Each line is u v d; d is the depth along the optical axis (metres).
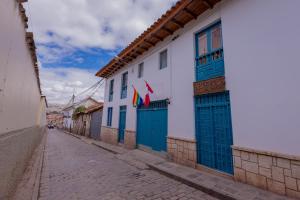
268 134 4.36
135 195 4.43
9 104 3.14
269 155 4.26
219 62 5.91
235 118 5.14
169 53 8.27
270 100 4.41
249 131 4.76
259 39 4.80
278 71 4.32
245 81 5.02
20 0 3.14
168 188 4.89
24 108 5.04
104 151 11.20
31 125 7.88
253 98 4.77
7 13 2.58
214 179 5.15
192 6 6.45
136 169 6.86
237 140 5.02
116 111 13.44
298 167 3.78
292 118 3.98
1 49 2.43
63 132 35.09
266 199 3.83
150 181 5.47
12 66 3.13
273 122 4.29
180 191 4.68
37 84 8.66
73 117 31.17
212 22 6.31
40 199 4.23
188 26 7.35
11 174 3.69
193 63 6.86
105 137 15.05
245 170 4.73
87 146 13.73
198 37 7.04
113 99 14.23
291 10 4.22
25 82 4.75
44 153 10.55
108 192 4.62
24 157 5.94
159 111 8.69
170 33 8.17
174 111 7.52
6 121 3.04
